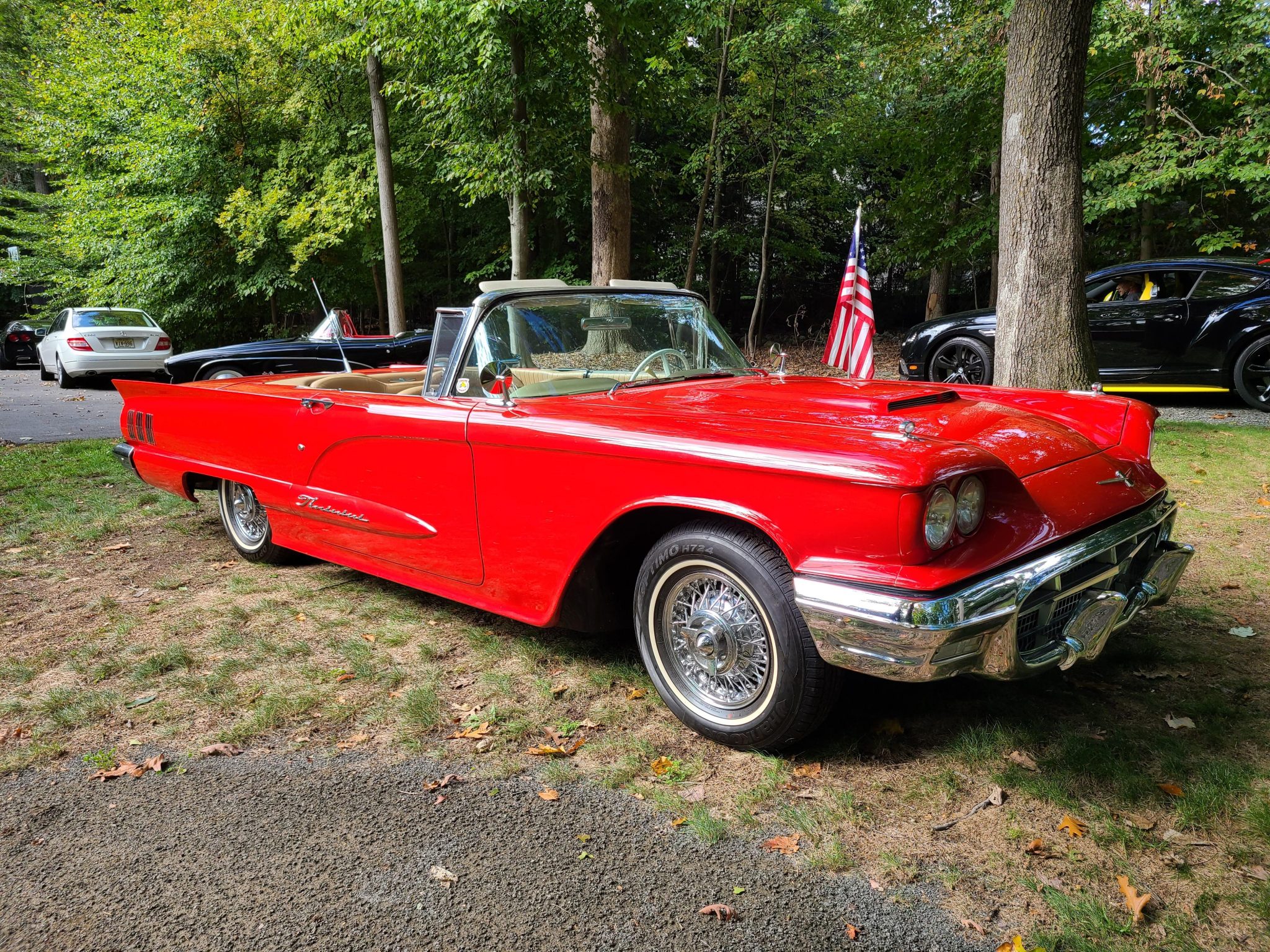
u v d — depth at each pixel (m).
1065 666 2.41
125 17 18.97
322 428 3.76
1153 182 10.81
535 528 2.93
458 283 21.02
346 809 2.36
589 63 9.78
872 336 5.72
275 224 17.02
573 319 3.41
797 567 2.29
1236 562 4.12
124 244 17.95
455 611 3.86
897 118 15.09
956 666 2.15
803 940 1.83
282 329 20.02
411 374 4.74
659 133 18.06
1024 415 3.08
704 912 1.92
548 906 1.95
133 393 5.08
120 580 4.42
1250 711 2.73
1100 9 11.18
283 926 1.90
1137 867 2.04
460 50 9.69
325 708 2.97
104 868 2.12
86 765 2.64
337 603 4.00
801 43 15.62
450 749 2.68
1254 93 10.70
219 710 2.98
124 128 18.09
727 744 2.62
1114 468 2.81
